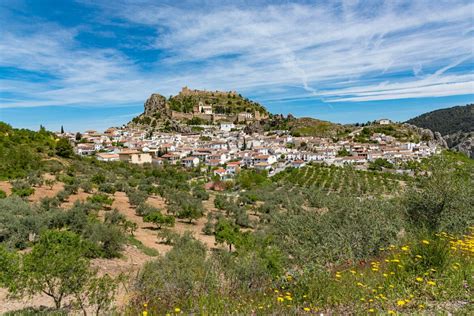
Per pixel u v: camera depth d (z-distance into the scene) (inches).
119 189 2047.2
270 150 5275.6
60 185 1791.3
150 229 1253.7
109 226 818.8
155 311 275.7
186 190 2556.6
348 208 421.4
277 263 385.4
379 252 369.4
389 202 497.0
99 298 339.9
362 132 7003.0
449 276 247.8
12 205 951.6
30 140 2797.7
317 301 240.1
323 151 5059.1
